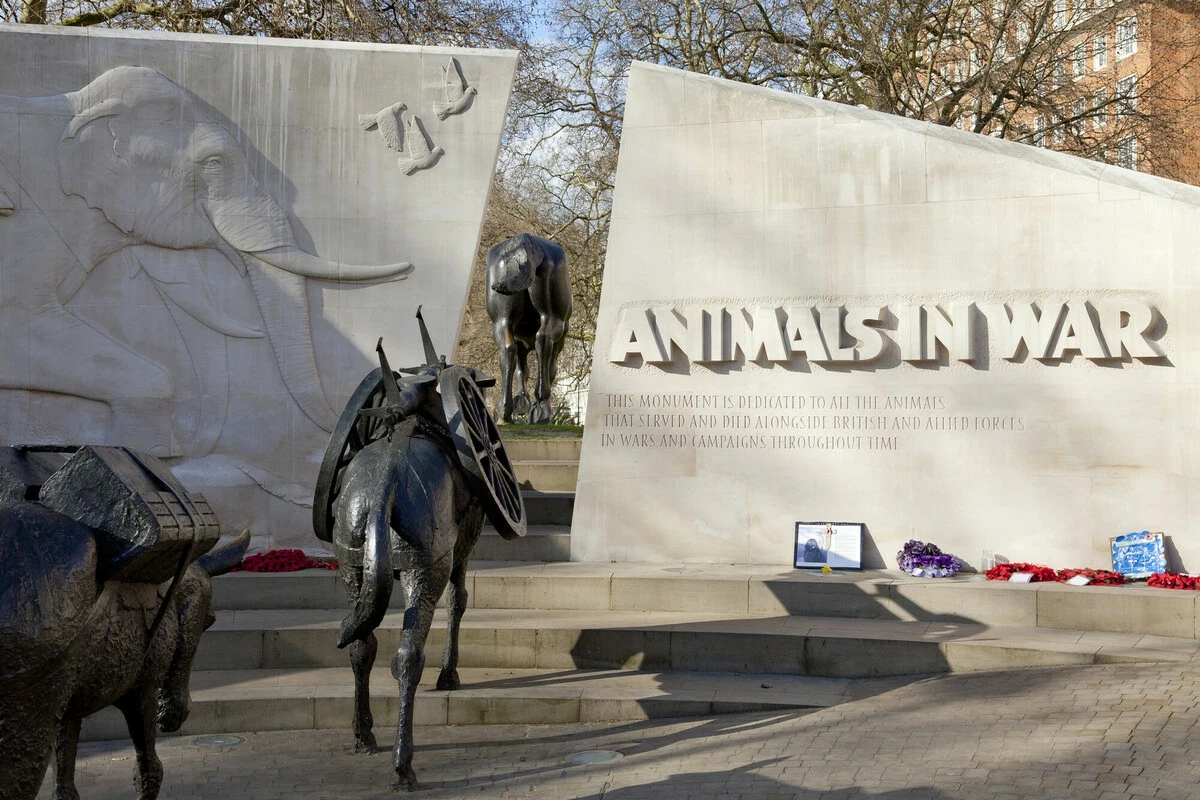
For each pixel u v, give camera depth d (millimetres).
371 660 7891
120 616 4758
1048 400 11180
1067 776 6336
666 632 9602
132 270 12281
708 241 12211
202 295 12336
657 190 12352
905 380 11625
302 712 8570
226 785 7219
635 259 12391
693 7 26625
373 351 12398
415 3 22891
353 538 7062
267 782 7254
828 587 10562
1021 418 11266
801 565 11617
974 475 11391
